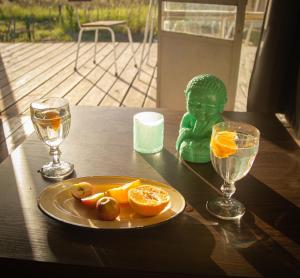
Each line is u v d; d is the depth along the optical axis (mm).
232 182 881
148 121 1088
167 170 1026
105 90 3168
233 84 2217
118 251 740
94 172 1010
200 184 968
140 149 1109
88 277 733
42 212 815
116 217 820
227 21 2115
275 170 1036
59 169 1008
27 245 752
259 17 2621
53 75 3535
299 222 832
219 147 833
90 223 789
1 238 771
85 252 736
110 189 888
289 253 741
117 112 1388
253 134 911
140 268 700
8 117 2625
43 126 986
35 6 5062
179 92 2516
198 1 2170
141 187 884
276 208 878
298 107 1713
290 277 685
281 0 1698
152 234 785
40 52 4305
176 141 1171
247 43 2752
